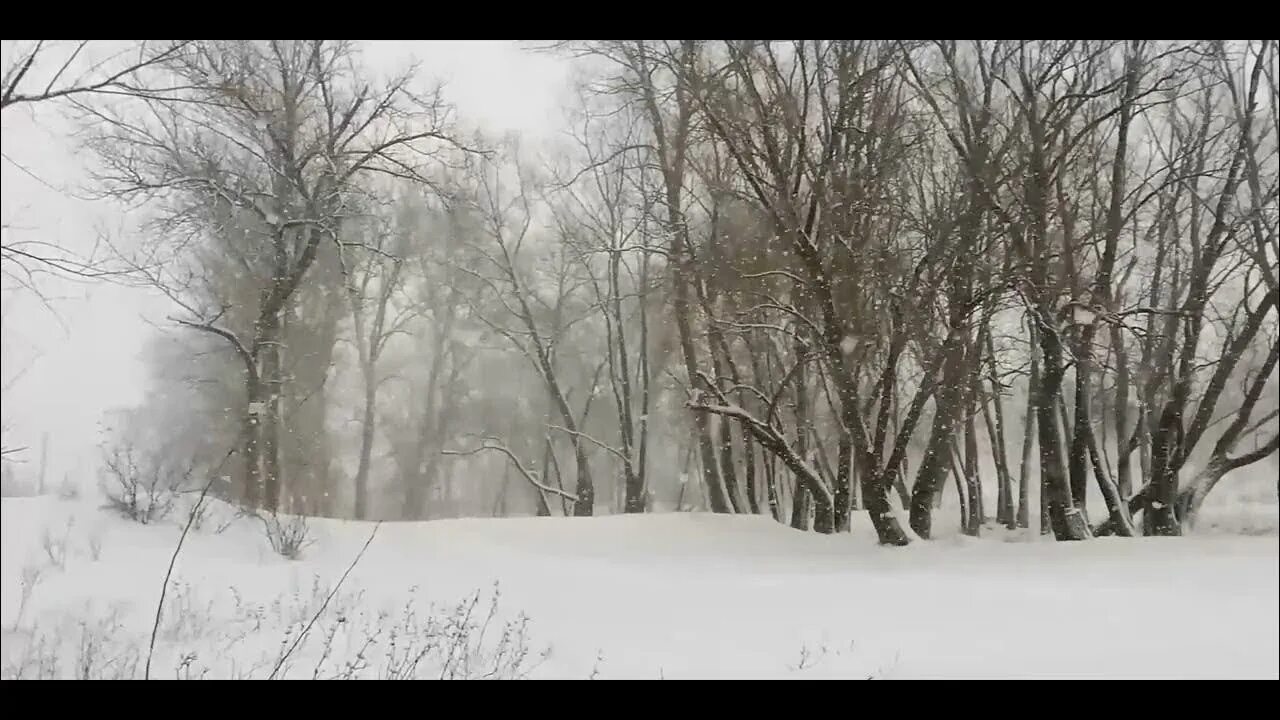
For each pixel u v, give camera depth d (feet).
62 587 25.98
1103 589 32.55
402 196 88.94
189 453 72.43
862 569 39.52
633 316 91.09
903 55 52.44
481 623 25.55
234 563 33.09
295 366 84.43
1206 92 59.21
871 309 54.75
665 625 25.93
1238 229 56.13
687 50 53.16
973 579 35.65
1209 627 25.73
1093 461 57.88
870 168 53.36
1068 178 62.23
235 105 52.06
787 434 78.89
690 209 63.21
